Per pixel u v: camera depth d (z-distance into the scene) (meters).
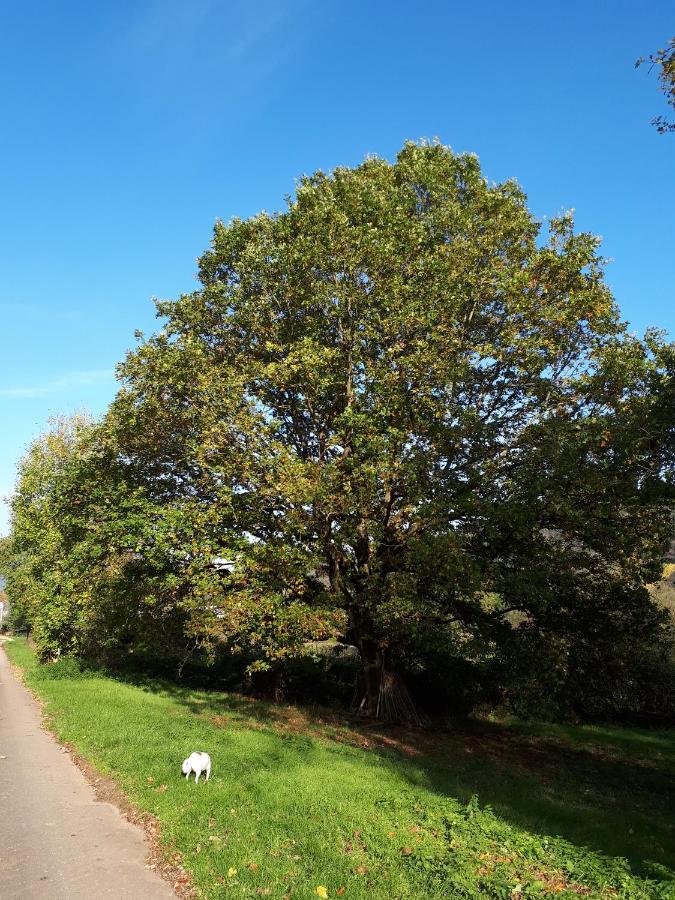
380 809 7.97
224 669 24.09
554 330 15.57
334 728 15.87
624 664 15.73
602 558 14.66
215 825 7.18
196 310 17.02
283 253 15.98
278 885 5.65
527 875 5.95
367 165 19.20
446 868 6.02
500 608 16.47
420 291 15.12
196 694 19.16
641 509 13.85
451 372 13.91
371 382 14.70
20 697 18.14
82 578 19.00
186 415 15.09
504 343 15.20
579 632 15.67
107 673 21.55
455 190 18.09
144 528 14.36
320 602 15.21
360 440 13.71
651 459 13.01
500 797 10.32
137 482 17.02
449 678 21.11
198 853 6.33
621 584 14.97
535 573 13.25
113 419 16.38
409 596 13.77
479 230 16.58
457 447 14.29
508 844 6.73
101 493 16.20
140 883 5.82
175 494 16.95
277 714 16.92
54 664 22.78
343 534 13.85
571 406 15.19
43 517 24.25
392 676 18.56
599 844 7.94
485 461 14.77
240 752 10.95
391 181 18.64
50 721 13.97
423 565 13.66
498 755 15.48
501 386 16.12
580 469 12.99
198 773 8.81
